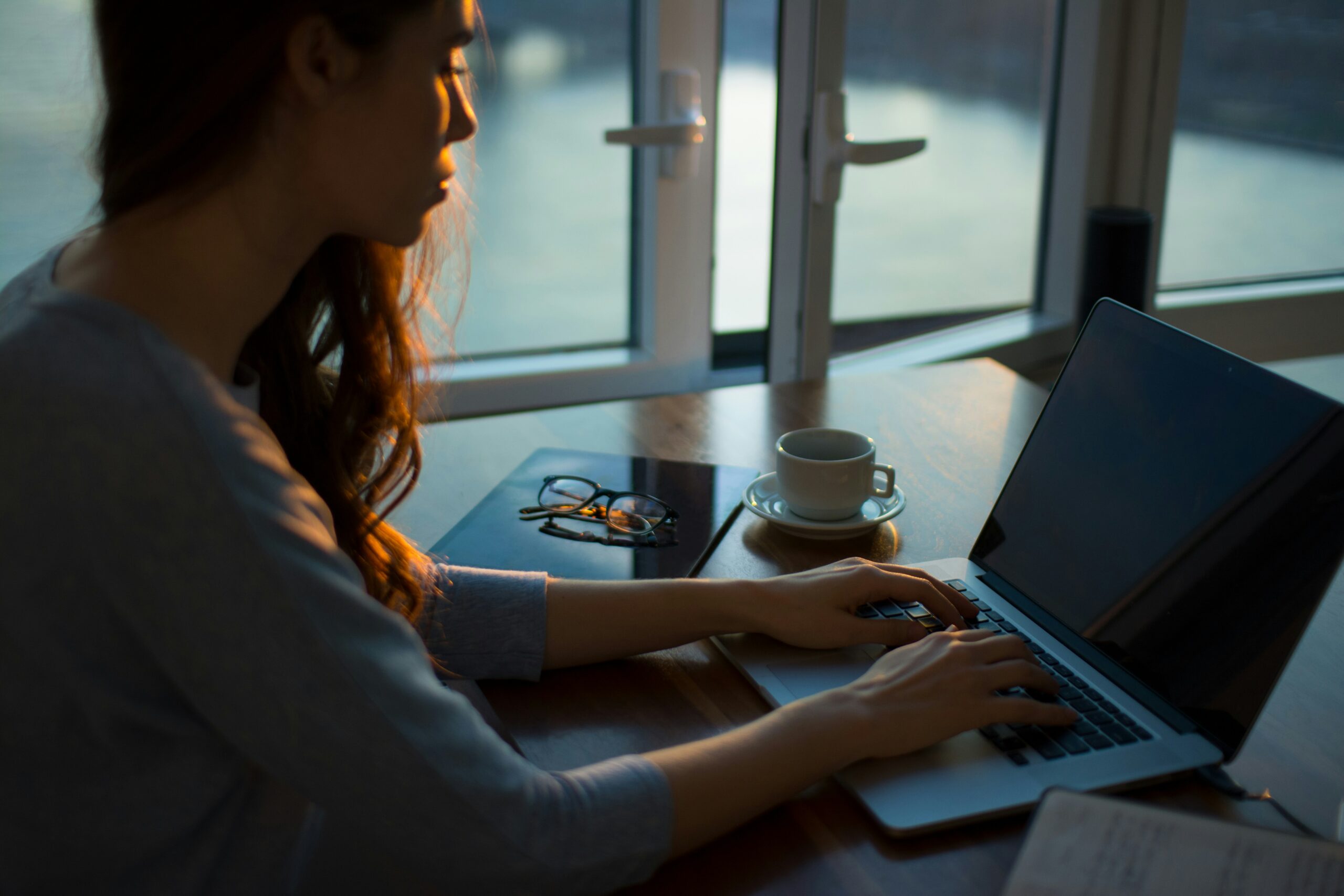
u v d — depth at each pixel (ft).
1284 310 9.57
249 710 1.85
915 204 8.20
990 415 4.53
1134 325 3.04
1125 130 8.56
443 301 6.63
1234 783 2.30
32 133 5.28
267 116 1.92
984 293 8.86
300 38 1.84
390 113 1.95
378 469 3.22
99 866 1.97
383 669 1.94
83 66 5.09
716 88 6.91
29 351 1.73
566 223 7.01
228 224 1.97
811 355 7.01
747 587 2.90
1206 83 8.75
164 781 1.94
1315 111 9.20
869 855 2.15
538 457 4.09
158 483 1.73
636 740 2.54
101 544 1.73
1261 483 2.46
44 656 1.79
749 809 2.20
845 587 2.90
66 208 5.45
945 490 3.83
